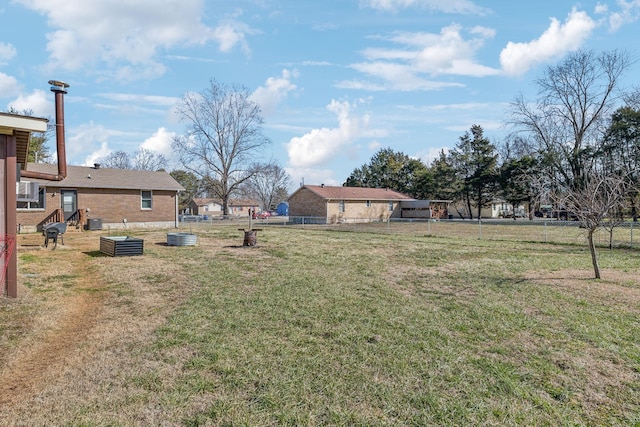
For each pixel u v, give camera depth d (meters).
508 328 4.79
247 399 3.00
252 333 4.45
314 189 35.16
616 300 6.20
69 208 18.73
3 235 5.73
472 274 8.41
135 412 2.78
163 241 13.88
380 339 4.34
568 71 31.33
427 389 3.21
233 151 39.38
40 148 30.16
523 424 2.75
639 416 2.87
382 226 28.08
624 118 29.48
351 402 2.98
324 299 6.02
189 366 3.55
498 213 48.88
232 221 34.53
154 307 5.49
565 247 13.88
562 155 32.56
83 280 7.20
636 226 22.66
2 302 5.44
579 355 3.99
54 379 3.26
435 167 50.91
